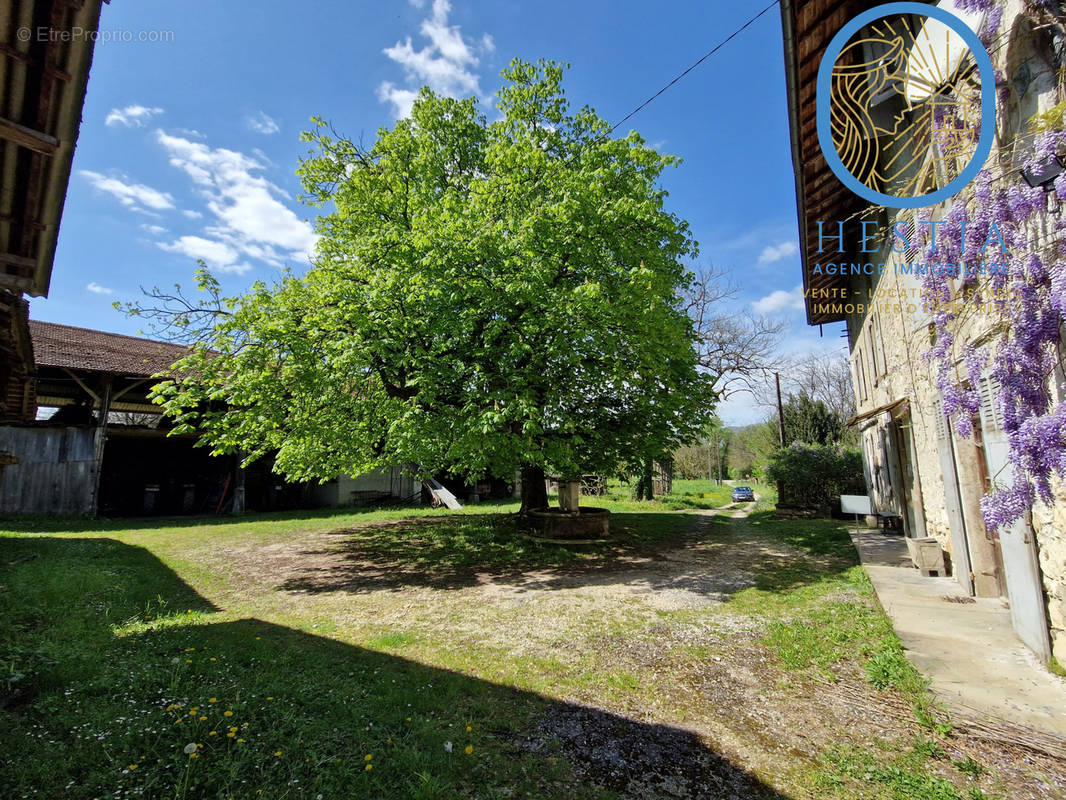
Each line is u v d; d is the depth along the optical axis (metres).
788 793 2.60
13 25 3.20
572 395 10.31
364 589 6.98
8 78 3.46
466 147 12.98
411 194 10.67
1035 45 3.48
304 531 12.98
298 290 9.20
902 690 3.61
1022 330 3.46
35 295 5.05
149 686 3.55
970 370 4.35
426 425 8.23
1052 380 3.39
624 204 8.96
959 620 5.07
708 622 5.35
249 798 2.43
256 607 6.05
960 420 4.54
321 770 2.67
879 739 3.07
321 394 9.45
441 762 2.82
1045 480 3.38
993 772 2.70
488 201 9.76
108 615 5.30
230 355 8.52
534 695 3.71
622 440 11.18
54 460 14.80
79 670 3.70
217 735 2.95
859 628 4.93
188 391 8.25
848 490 17.03
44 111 3.67
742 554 9.35
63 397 17.67
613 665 4.25
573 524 11.02
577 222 8.94
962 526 6.33
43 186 4.12
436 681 3.91
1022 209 3.43
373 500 22.06
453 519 14.78
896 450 10.48
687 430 11.91
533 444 8.59
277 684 3.69
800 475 17.53
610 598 6.39
